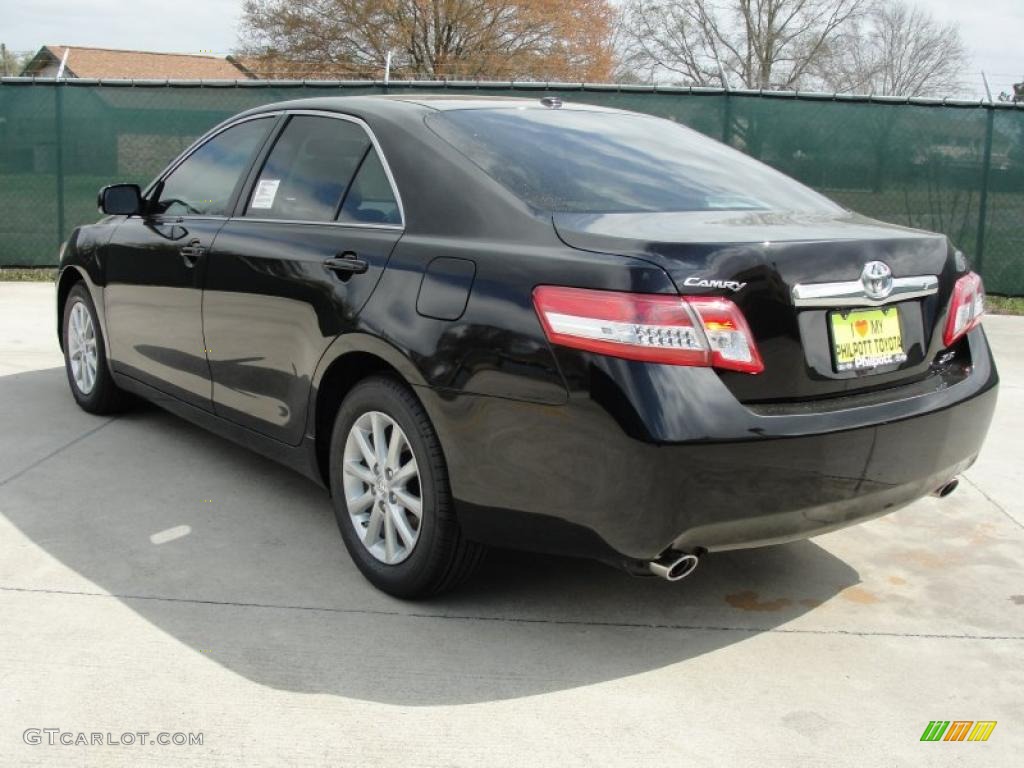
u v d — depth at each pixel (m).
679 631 3.12
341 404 3.38
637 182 3.26
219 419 4.09
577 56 33.69
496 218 2.96
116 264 4.67
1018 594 3.44
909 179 9.89
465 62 32.78
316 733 2.52
